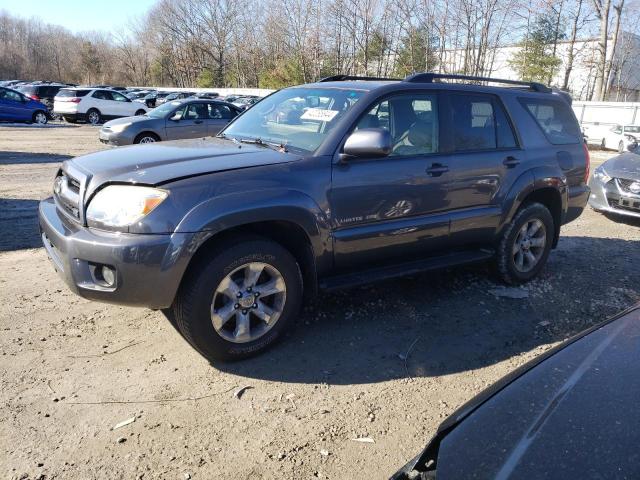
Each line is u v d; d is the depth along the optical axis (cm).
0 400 297
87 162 355
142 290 306
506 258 489
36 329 380
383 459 267
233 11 7112
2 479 240
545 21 3950
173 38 7969
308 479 251
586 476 143
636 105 2673
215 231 314
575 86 4953
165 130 1448
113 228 306
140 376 329
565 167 521
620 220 855
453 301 468
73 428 278
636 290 521
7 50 9256
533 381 195
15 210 743
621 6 3638
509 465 154
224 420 291
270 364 350
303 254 370
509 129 484
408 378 343
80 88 2683
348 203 371
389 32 4238
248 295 340
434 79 465
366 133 354
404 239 407
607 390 178
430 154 419
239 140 423
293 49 5228
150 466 254
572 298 491
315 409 305
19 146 1574
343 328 406
